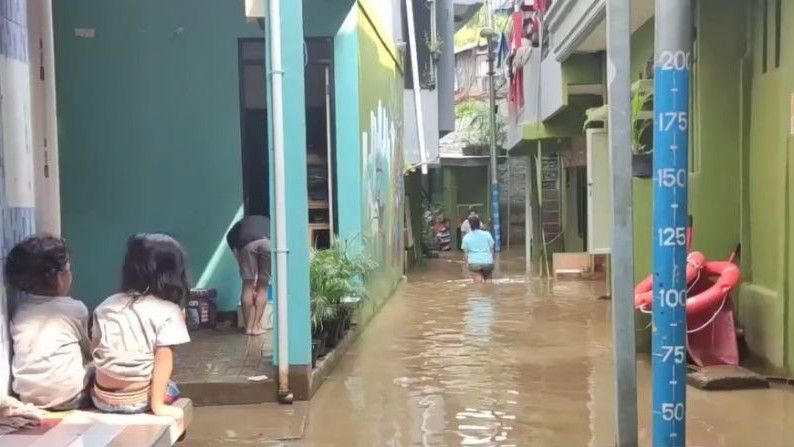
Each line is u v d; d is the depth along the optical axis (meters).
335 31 8.99
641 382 6.66
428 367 7.49
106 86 8.73
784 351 6.58
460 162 26.23
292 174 6.31
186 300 4.43
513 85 18.64
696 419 5.61
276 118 6.29
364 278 8.95
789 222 6.46
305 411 6.00
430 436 5.34
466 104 30.48
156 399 4.08
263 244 7.94
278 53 6.28
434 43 17.42
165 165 8.78
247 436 5.39
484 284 14.84
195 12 8.70
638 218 7.85
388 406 6.12
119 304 4.17
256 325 8.05
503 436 5.31
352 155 9.12
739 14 7.61
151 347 4.12
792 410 5.80
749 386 6.43
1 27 3.89
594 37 10.83
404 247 16.95
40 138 4.52
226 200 8.80
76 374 4.05
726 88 7.66
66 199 8.74
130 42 8.71
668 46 3.38
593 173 8.57
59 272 4.12
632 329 3.52
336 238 8.43
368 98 10.14
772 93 6.84
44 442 3.56
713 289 6.91
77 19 8.66
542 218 18.33
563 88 12.43
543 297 12.72
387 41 12.12
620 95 3.50
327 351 7.57
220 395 6.20
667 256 3.44
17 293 4.17
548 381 6.85
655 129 3.46
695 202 7.82
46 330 4.02
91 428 3.78
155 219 8.80
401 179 15.35
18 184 4.11
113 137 8.75
